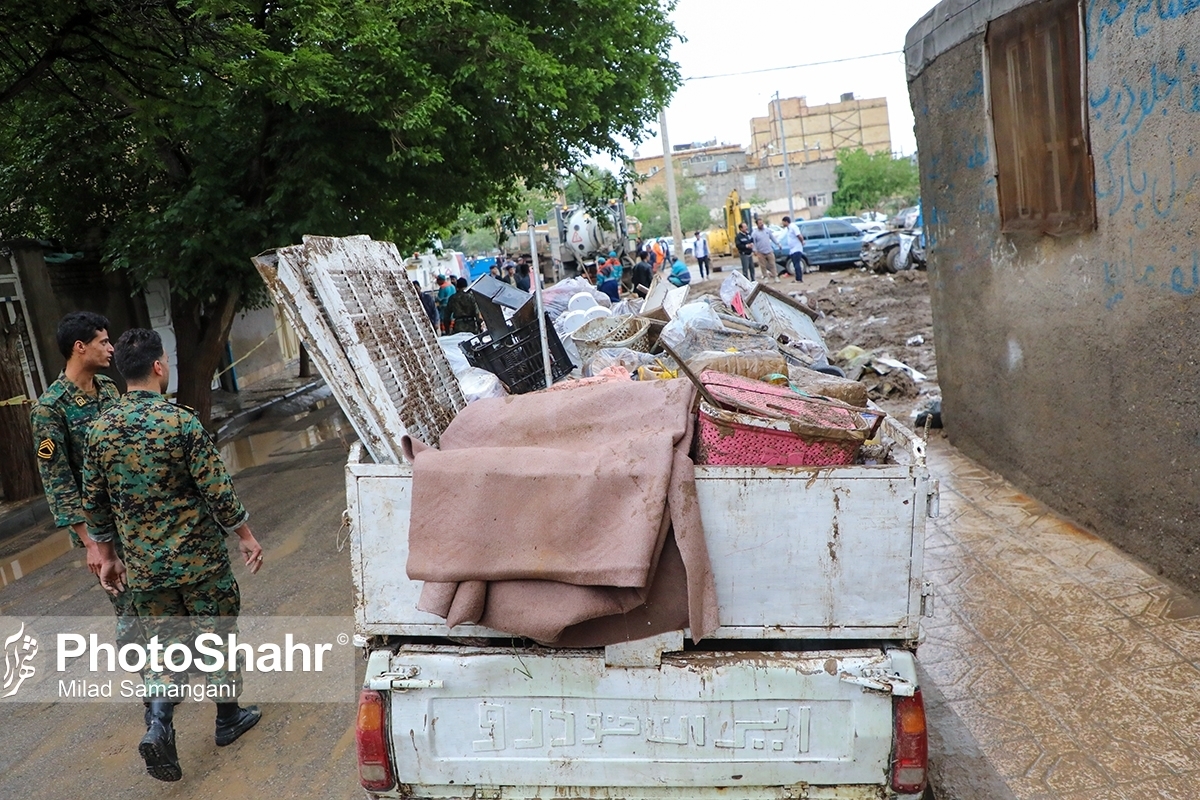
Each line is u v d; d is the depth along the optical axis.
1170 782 3.45
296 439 12.70
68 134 11.40
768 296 6.57
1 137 11.19
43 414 4.25
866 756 2.65
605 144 14.41
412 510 2.65
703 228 85.31
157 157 10.85
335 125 10.71
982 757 3.71
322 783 4.01
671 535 2.61
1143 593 4.86
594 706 2.71
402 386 3.48
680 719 2.69
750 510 2.62
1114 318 5.22
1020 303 6.39
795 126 104.81
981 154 6.70
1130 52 4.79
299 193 10.81
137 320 14.74
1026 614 4.81
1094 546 5.54
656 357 4.60
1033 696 4.09
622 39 13.49
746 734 2.67
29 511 9.46
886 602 2.65
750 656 2.65
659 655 2.66
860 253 26.16
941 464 7.53
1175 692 3.98
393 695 2.76
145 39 8.65
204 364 12.27
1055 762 3.64
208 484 3.99
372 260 3.93
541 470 2.62
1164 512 4.96
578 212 30.70
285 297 3.06
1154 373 4.89
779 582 2.65
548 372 4.27
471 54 11.03
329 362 3.09
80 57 8.92
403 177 11.60
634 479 2.57
